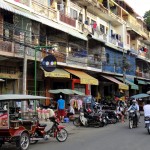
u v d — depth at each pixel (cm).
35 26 2420
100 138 1543
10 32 2177
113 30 4559
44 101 2728
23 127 1234
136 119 2103
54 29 2686
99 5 3762
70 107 2538
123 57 4150
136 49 5284
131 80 4644
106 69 3744
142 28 5844
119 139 1502
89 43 3512
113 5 4453
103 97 3634
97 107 2566
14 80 2362
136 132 1819
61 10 3000
